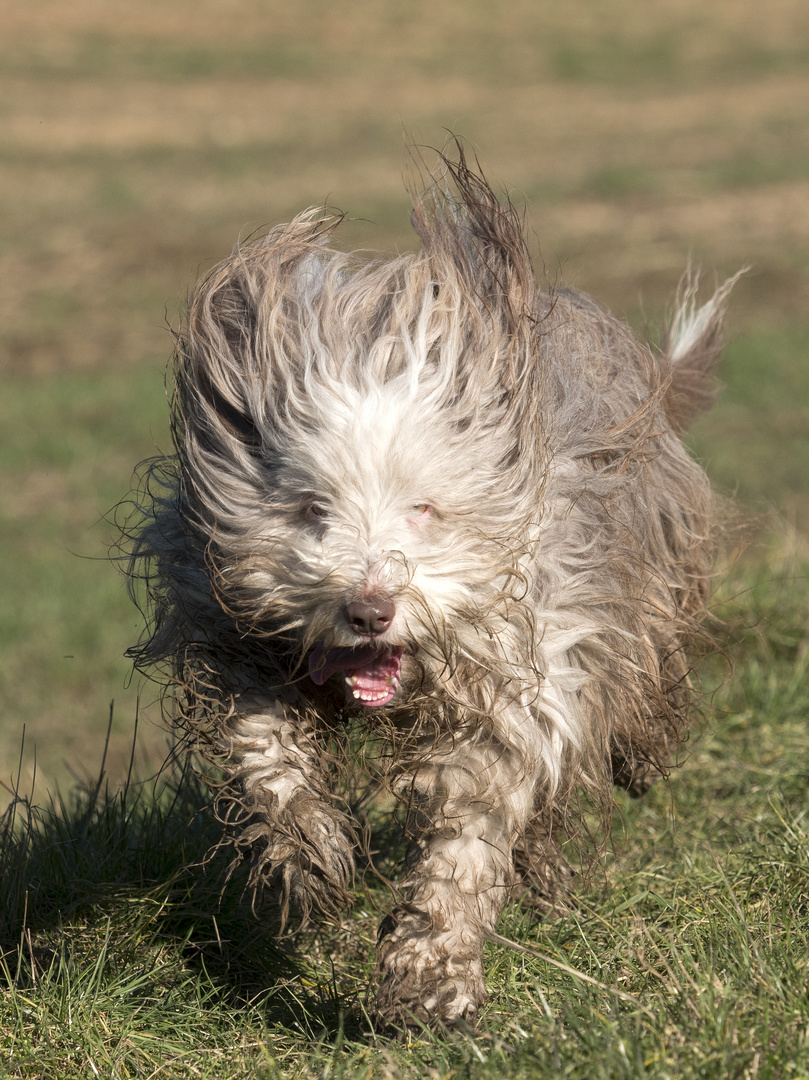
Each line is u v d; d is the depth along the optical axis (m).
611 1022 5.17
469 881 6.02
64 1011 6.13
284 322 5.89
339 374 5.74
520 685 5.95
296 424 5.74
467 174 6.16
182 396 6.18
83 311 33.00
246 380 5.94
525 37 70.31
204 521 6.06
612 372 7.23
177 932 7.09
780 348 26.78
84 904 7.16
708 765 8.81
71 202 42.34
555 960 6.11
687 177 43.38
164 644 6.58
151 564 6.58
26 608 17.70
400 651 5.84
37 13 68.75
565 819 6.51
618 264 33.97
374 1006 6.01
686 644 7.65
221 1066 5.85
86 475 22.69
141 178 45.03
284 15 72.25
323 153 48.38
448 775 6.07
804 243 35.16
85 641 16.95
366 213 38.59
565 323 6.99
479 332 5.84
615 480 6.52
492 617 5.84
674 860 7.43
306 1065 5.64
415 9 74.75
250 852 6.46
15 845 7.48
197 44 66.44
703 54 66.69
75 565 19.23
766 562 11.95
